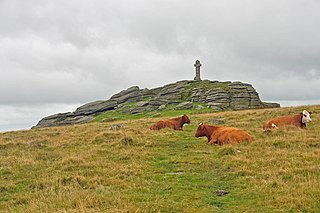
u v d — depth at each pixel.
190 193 11.75
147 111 98.19
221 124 32.31
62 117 111.44
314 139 19.08
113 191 12.01
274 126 25.42
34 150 22.03
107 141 23.41
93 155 18.84
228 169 15.00
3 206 11.24
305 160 14.74
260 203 10.33
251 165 14.85
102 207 9.98
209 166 15.84
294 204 9.81
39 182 13.48
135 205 10.03
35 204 10.72
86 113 110.69
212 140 22.08
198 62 128.12
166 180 13.73
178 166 16.22
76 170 15.57
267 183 12.04
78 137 26.36
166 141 23.75
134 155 18.58
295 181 12.08
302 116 25.53
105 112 108.44
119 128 32.06
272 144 18.94
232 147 18.41
